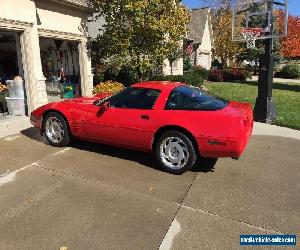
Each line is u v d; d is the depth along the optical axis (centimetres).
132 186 491
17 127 829
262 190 490
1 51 1137
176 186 496
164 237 365
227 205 441
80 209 421
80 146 676
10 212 410
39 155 618
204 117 510
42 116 676
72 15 1213
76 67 1334
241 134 490
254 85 2258
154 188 487
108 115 591
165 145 545
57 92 1332
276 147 716
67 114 637
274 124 949
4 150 646
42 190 471
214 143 503
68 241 355
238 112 514
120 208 425
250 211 426
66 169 551
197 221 399
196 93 570
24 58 938
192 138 522
